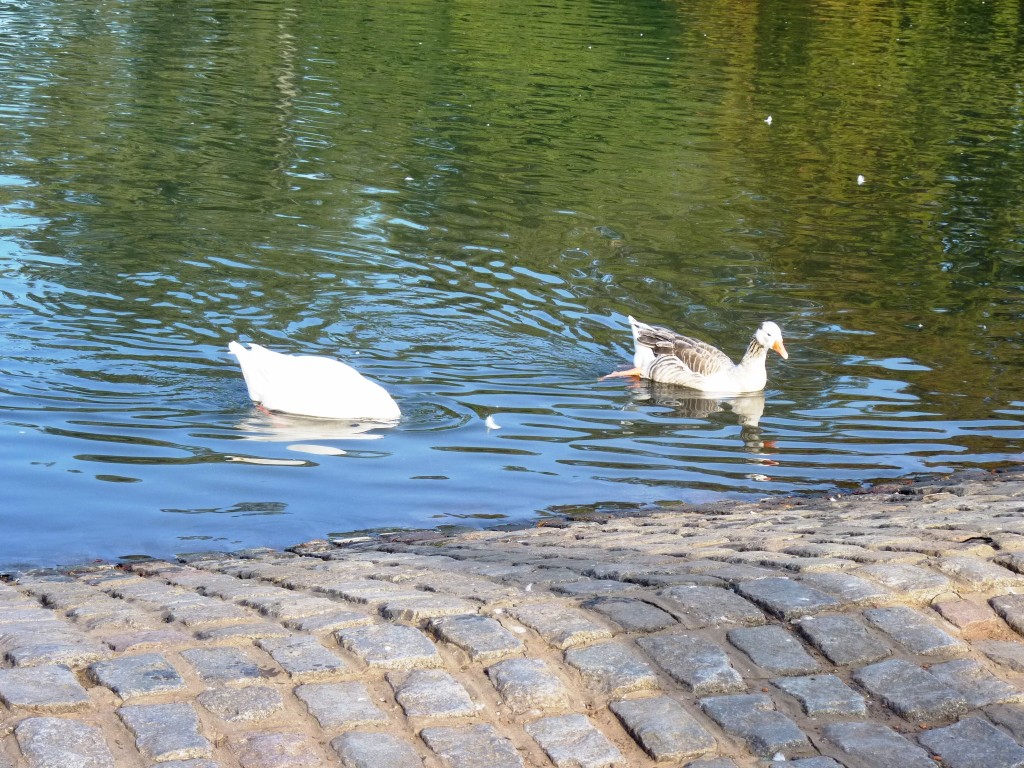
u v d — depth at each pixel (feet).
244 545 26.50
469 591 19.42
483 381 39.52
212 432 33.78
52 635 16.98
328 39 102.73
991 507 26.55
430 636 17.31
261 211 55.57
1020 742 15.08
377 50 99.40
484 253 52.26
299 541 26.89
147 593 20.10
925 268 53.93
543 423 36.17
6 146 62.64
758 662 16.79
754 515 27.94
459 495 30.22
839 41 118.42
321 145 68.23
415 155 67.67
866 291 50.62
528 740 14.87
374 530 27.78
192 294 44.88
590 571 20.77
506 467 32.35
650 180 66.18
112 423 33.73
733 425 36.78
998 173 71.77
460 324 44.39
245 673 15.83
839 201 64.39
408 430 34.83
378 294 46.60
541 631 17.34
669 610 18.19
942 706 15.81
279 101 78.48
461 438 34.45
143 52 91.56
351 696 15.48
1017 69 107.76
